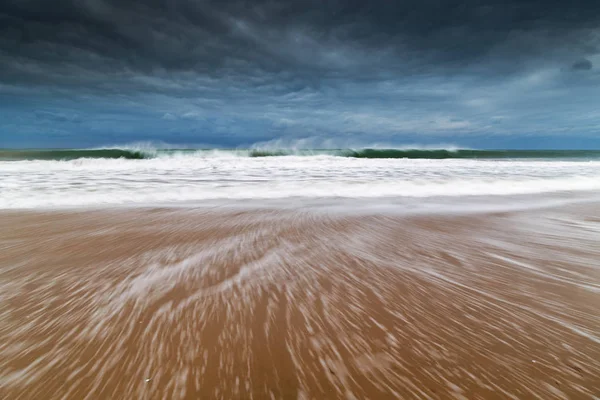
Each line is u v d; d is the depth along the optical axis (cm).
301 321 221
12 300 247
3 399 148
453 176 1139
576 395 156
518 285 288
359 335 205
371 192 834
